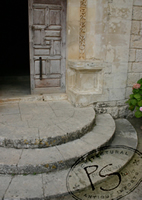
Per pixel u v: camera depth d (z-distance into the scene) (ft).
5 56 33.65
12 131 9.48
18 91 15.78
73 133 9.77
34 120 10.86
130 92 14.12
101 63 12.78
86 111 12.44
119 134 11.80
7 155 8.51
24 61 34.45
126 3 12.41
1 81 20.18
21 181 7.77
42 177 8.04
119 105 14.01
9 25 32.68
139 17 12.99
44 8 13.38
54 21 13.73
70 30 13.12
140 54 13.62
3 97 14.01
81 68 12.45
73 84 14.25
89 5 12.61
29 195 7.11
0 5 30.96
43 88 14.85
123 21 12.60
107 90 13.39
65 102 14.11
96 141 9.88
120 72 13.37
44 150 8.98
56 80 14.96
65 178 8.05
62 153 8.78
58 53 14.39
